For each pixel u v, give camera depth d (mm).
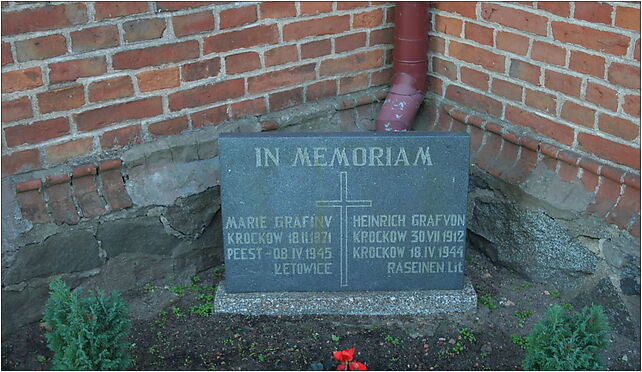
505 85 2344
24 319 2141
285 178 2123
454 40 2469
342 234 2189
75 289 2203
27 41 1974
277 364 2035
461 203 2160
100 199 2180
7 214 2057
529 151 2312
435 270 2232
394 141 2094
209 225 2377
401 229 2186
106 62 2107
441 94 2582
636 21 1938
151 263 2322
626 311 2127
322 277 2236
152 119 2238
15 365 2018
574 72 2131
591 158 2158
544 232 2287
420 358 2064
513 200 2348
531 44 2227
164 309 2248
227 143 2082
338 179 2129
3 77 1969
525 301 2291
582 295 2238
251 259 2207
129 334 2133
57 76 2045
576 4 2072
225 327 2180
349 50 2525
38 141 2076
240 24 2281
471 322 2201
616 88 2033
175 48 2197
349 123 2586
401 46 2512
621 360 2049
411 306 2236
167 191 2268
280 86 2438
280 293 2246
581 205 2172
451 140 2098
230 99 2355
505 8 2266
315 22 2416
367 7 2502
